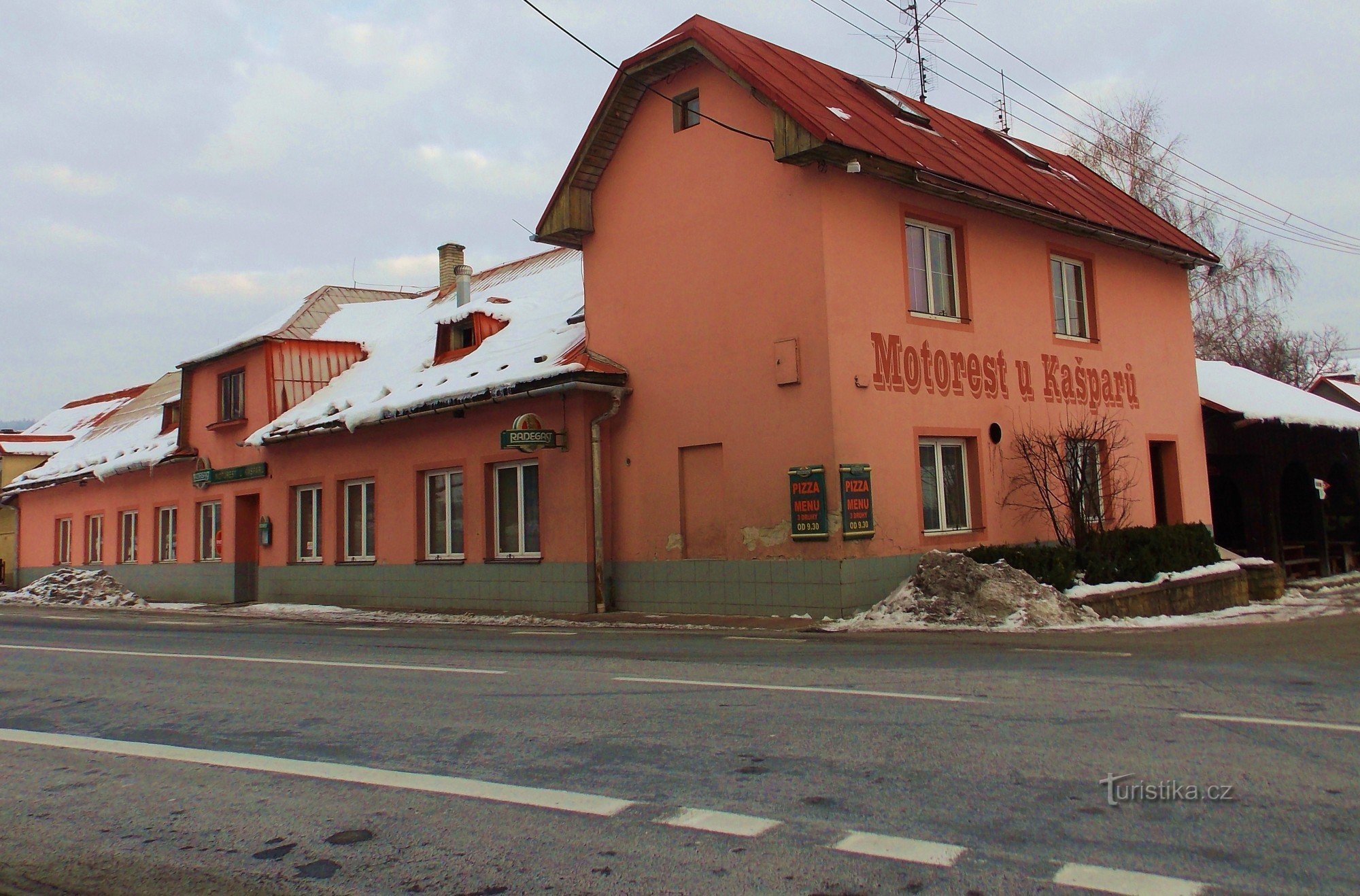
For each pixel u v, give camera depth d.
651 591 15.55
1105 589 14.27
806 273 13.86
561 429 16.30
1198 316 34.91
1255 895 3.82
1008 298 16.55
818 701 7.51
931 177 14.55
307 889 4.35
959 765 5.63
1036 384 16.84
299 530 22.09
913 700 7.42
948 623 12.56
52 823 5.42
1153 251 19.59
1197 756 5.69
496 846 4.72
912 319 14.83
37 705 8.87
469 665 10.23
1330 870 4.03
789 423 13.95
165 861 4.79
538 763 6.07
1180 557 16.70
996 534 15.73
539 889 4.20
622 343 16.31
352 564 20.31
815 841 4.56
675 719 7.09
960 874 4.11
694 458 15.24
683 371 15.35
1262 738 6.08
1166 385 19.94
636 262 16.20
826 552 13.48
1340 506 24.06
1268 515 21.27
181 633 15.52
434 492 18.92
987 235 16.31
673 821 4.92
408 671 9.97
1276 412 20.75
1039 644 10.69
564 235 16.97
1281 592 18.55
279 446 22.41
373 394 20.31
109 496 29.55
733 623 13.65
